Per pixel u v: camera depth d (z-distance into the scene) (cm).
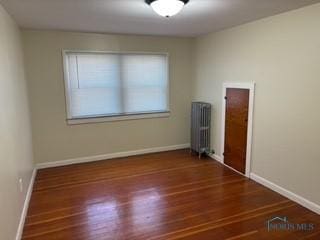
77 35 385
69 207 273
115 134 437
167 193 305
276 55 287
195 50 458
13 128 237
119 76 423
